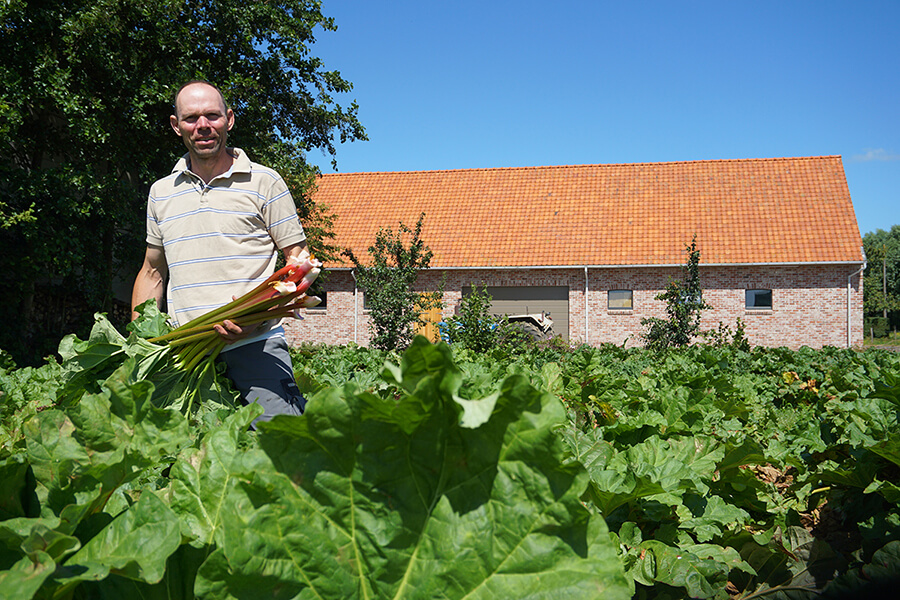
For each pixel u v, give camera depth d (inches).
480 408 35.0
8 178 456.4
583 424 116.2
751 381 233.6
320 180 1205.7
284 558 37.7
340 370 190.4
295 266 105.3
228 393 113.0
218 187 121.9
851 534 109.5
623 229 1029.8
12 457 51.6
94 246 518.0
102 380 101.3
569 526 37.0
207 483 51.2
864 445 99.7
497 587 37.4
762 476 147.8
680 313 671.8
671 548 75.4
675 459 88.7
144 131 519.8
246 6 557.9
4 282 472.1
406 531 38.2
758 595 84.4
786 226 985.5
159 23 497.4
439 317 1021.2
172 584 45.5
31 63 464.1
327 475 38.3
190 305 121.7
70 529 39.9
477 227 1072.2
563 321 1000.2
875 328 2610.7
